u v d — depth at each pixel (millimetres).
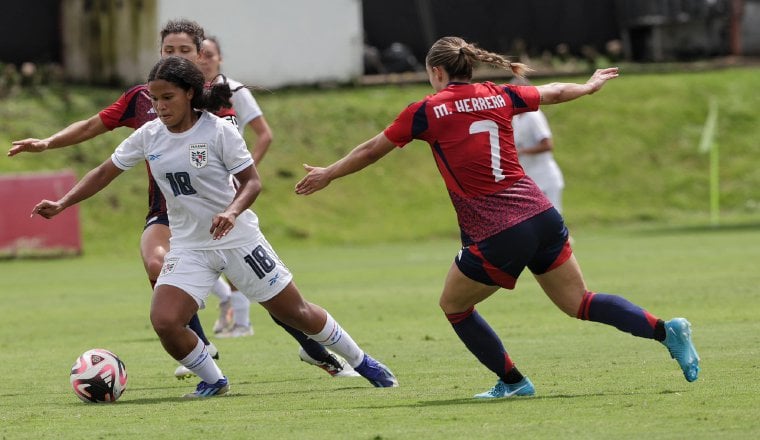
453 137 22906
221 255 24781
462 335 23609
